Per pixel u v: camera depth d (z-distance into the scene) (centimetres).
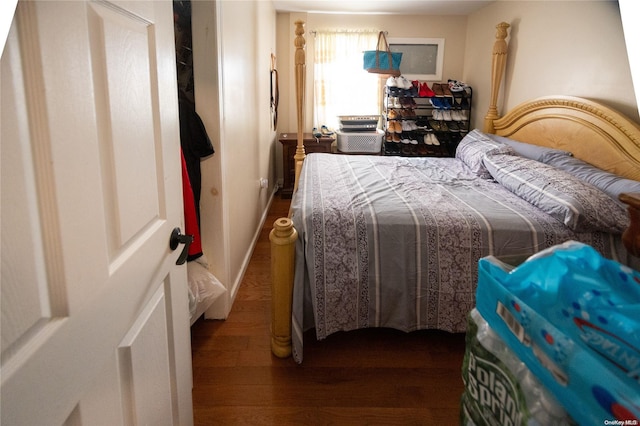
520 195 213
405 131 440
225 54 217
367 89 485
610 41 219
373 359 192
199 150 202
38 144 52
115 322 73
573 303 66
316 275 181
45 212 53
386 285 182
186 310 118
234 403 162
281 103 505
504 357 70
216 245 216
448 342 205
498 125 332
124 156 76
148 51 87
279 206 450
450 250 180
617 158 202
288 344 190
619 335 58
